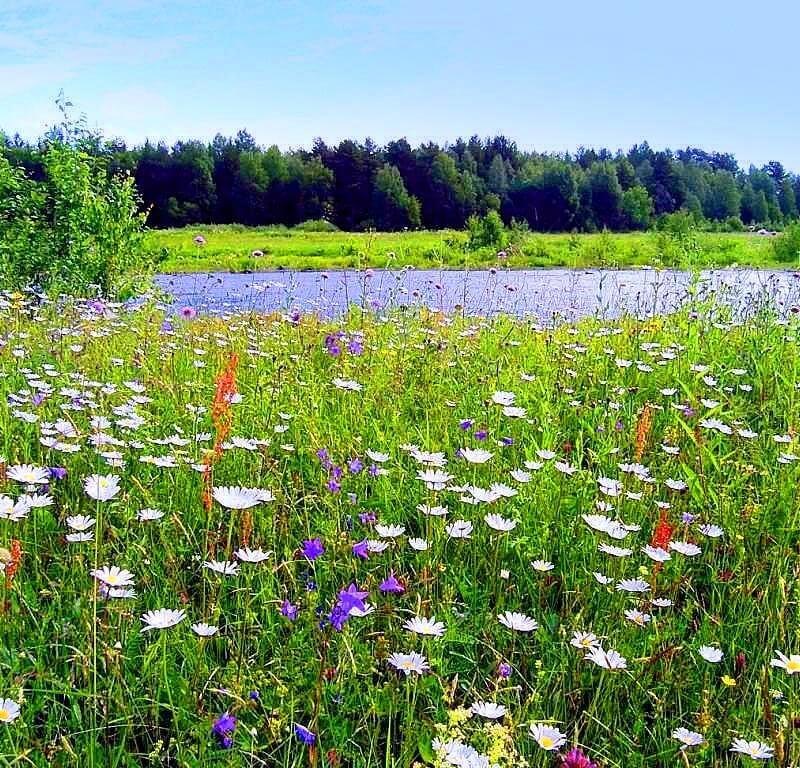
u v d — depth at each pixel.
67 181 12.09
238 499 2.48
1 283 11.30
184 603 2.51
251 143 103.50
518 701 2.14
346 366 5.40
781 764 1.83
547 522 3.11
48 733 1.96
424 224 70.94
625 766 2.09
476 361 5.57
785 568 2.84
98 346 5.90
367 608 2.35
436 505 3.22
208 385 4.86
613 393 4.80
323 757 1.89
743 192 65.50
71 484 3.26
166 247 13.57
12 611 2.31
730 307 6.96
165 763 2.03
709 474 3.72
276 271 23.89
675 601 2.80
